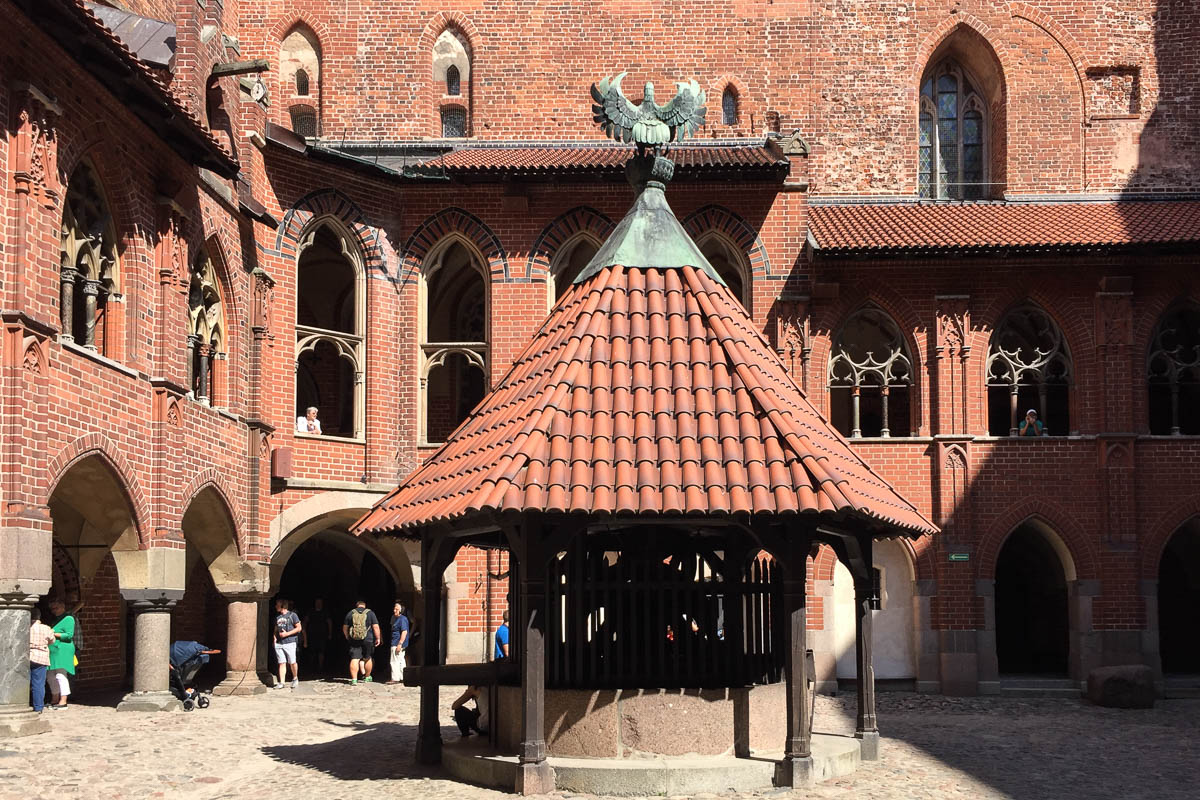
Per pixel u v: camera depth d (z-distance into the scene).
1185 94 30.97
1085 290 27.19
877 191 31.20
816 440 12.54
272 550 24.94
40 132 16.25
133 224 19.11
